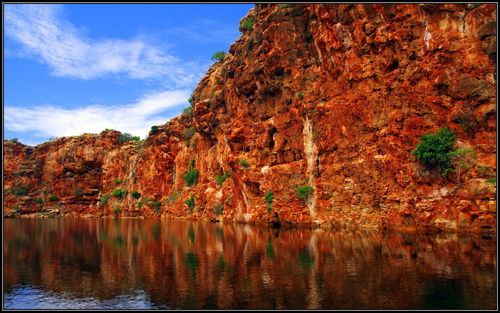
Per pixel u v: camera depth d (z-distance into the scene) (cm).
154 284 1641
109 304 1360
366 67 3369
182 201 7369
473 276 1458
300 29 4153
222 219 5641
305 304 1246
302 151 4112
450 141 2723
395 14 3150
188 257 2317
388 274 1552
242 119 5200
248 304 1281
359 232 3023
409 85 3059
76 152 10906
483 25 2681
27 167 11431
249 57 4969
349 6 3422
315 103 3891
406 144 3017
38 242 3422
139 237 3750
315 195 3838
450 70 2805
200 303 1320
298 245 2542
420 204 2814
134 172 9706
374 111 3300
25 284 1717
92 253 2655
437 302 1191
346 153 3509
